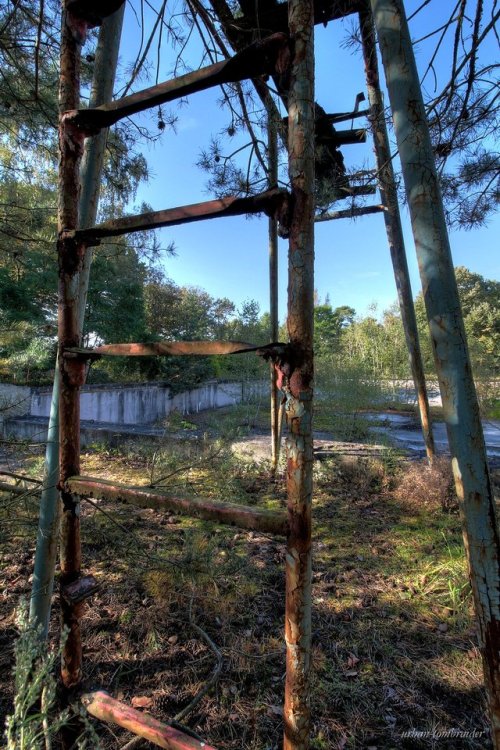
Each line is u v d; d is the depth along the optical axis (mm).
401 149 1020
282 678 1638
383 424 7191
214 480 3562
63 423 1032
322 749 1335
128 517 3193
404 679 1631
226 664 1699
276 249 4137
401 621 2004
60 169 1044
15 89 2812
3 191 3393
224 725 1420
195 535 2541
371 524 3340
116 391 9102
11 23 2582
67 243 1031
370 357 10812
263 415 8156
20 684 954
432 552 2771
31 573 2383
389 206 4141
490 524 879
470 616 2025
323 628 1939
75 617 1045
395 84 1027
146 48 2488
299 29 756
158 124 2863
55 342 4398
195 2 2451
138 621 1949
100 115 993
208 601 2080
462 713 1476
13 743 924
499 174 2723
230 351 803
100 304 9180
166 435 4570
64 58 1053
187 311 14414
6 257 3814
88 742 1200
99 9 1075
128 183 3191
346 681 1619
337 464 4750
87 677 1604
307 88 758
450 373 922
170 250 3492
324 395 6133
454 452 921
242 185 2898
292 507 757
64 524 1045
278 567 2521
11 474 1591
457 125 2459
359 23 2588
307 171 756
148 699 1513
